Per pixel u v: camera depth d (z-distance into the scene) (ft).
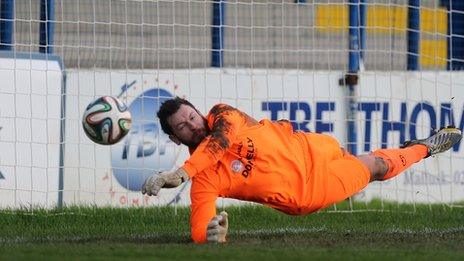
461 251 68.08
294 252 64.85
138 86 108.99
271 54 131.23
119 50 118.11
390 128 115.96
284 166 70.64
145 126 108.99
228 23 130.82
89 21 117.08
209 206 69.41
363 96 114.93
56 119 103.45
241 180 69.72
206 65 118.01
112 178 108.06
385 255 64.08
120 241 75.00
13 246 69.10
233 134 68.54
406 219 96.43
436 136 79.46
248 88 111.86
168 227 87.30
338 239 76.23
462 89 118.01
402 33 126.93
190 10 116.26
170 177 65.72
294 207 71.51
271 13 132.26
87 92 107.55
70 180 106.93
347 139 114.42
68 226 87.71
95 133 83.61
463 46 123.65
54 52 114.73
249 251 65.05
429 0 130.31
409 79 116.78
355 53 114.52
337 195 72.38
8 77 101.86
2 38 106.52
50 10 105.19
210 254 63.21
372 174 74.84
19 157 102.12
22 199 102.12
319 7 131.34
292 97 113.19
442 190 117.70
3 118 101.65
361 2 115.85
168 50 113.91
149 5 120.67
